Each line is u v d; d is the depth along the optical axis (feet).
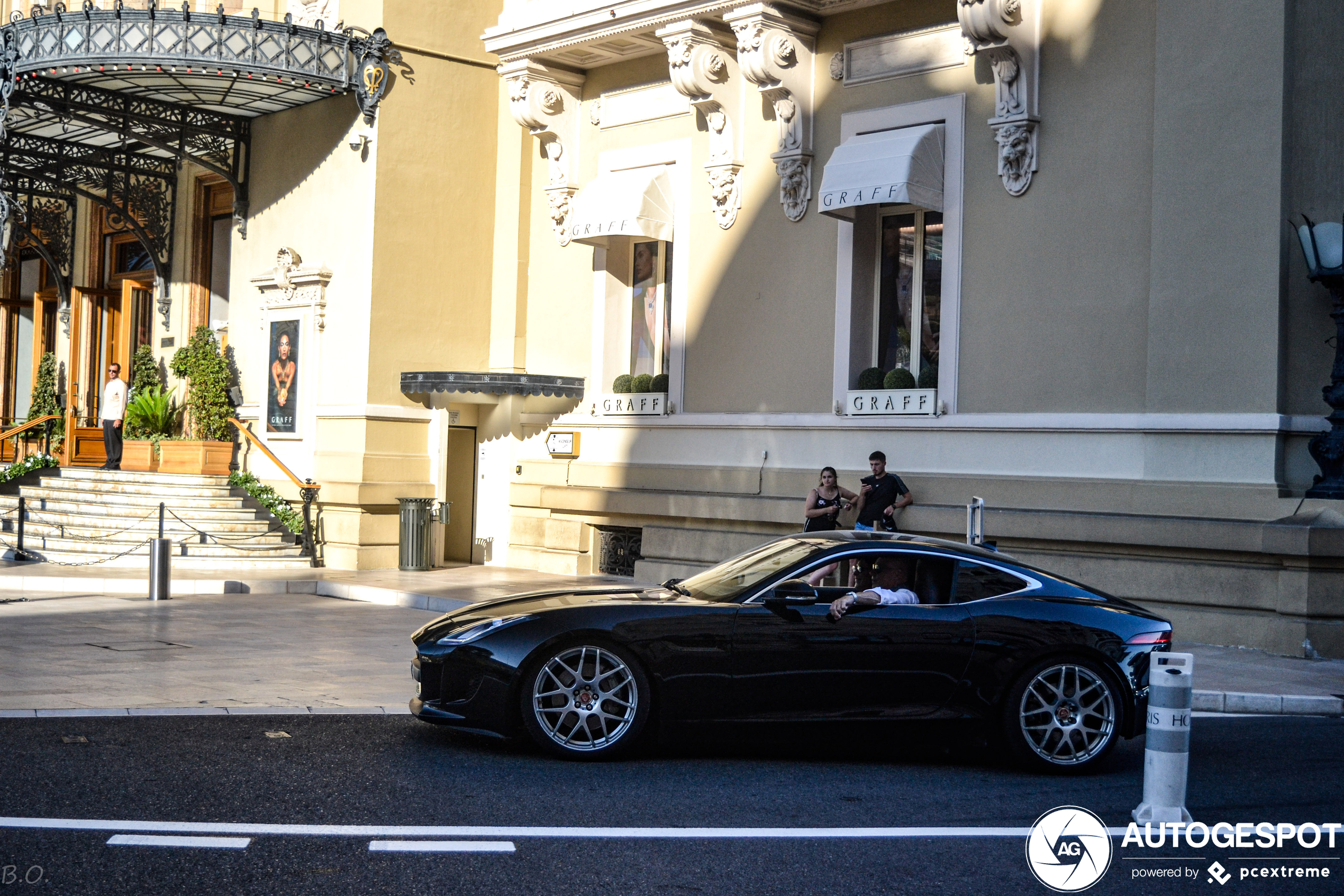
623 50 59.47
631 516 59.36
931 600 25.70
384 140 62.69
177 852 18.24
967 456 48.32
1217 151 41.88
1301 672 36.81
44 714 27.63
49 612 45.60
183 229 75.77
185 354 68.90
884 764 25.89
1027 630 25.09
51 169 74.38
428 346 64.39
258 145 69.51
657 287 61.31
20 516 60.64
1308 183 40.96
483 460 66.54
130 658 36.06
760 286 55.26
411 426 64.23
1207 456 42.01
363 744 25.84
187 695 30.78
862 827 20.74
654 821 20.71
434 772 23.61
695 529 56.18
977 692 24.93
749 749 26.81
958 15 49.01
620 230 57.67
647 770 24.43
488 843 19.15
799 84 53.36
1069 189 46.03
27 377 93.97
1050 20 46.52
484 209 66.33
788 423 53.57
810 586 25.17
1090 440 45.19
